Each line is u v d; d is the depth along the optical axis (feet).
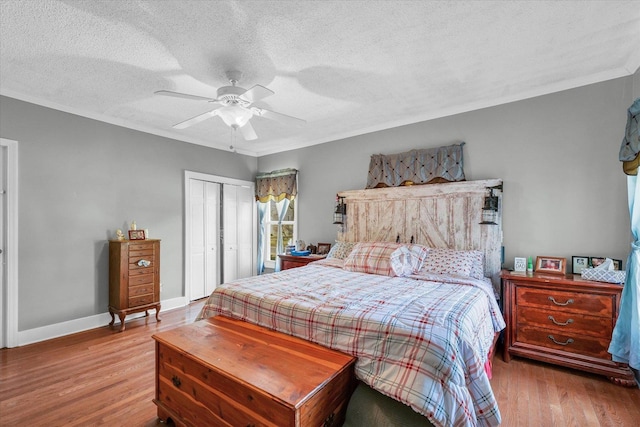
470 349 5.15
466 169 11.05
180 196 14.56
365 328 5.49
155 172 13.58
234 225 17.01
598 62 8.07
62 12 5.87
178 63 7.80
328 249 14.58
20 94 9.77
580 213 9.10
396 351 5.08
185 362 5.76
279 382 4.65
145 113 11.59
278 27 6.39
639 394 7.03
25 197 9.99
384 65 8.02
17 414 6.31
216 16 6.03
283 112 11.43
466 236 10.66
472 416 4.60
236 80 8.32
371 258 10.33
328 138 14.89
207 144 15.65
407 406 4.83
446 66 8.13
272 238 17.95
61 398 6.89
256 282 8.70
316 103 10.61
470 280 8.48
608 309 7.59
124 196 12.53
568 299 8.05
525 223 9.92
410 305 6.24
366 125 13.11
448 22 6.29
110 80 8.78
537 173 9.76
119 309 11.31
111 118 12.03
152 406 6.65
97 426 5.99
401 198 12.07
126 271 11.46
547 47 7.29
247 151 17.66
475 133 10.87
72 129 11.07
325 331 5.93
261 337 6.34
